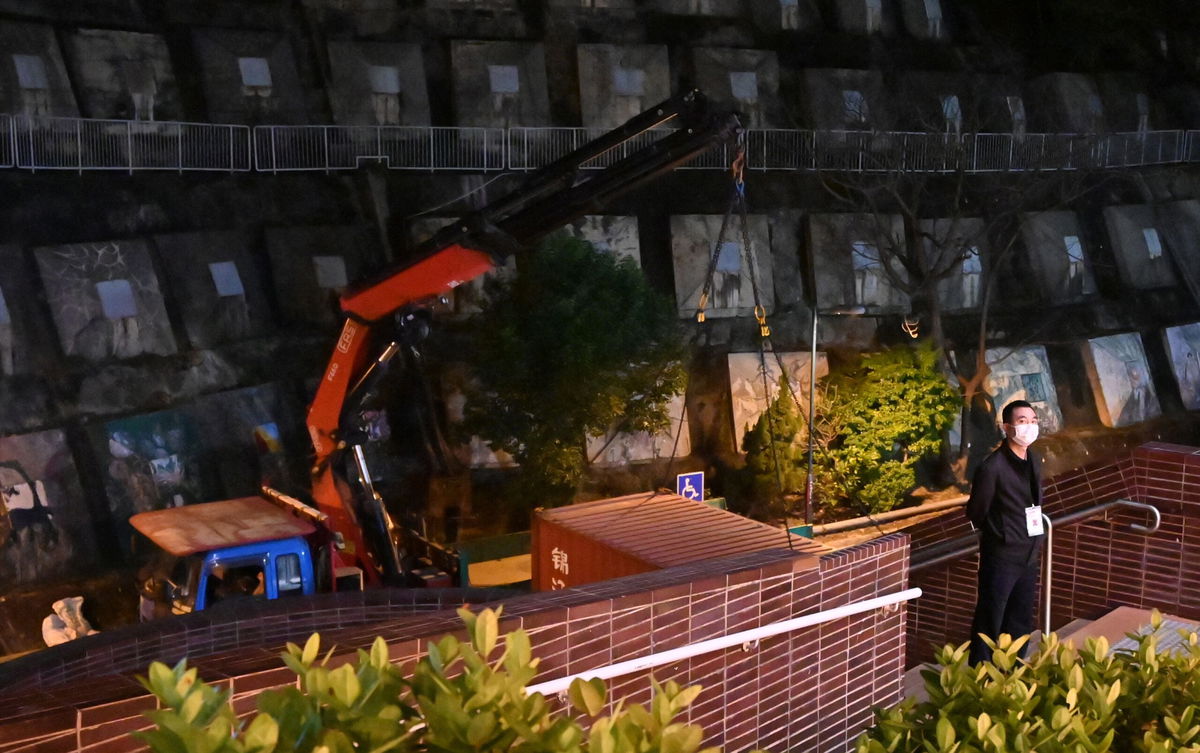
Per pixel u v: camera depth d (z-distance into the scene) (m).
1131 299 40.28
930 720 3.39
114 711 3.40
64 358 23.39
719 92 33.66
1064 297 38.91
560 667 4.66
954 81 38.00
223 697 2.13
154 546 14.09
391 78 29.17
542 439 25.23
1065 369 38.28
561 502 26.12
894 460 32.22
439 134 29.50
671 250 31.84
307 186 27.50
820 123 35.19
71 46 24.78
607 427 25.73
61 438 22.98
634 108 32.47
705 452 31.97
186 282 25.36
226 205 26.31
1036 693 3.54
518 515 28.81
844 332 34.56
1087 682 3.53
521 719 2.22
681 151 14.61
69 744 3.33
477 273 16.08
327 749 1.98
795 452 30.75
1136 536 9.23
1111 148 40.47
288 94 27.75
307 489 26.17
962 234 37.03
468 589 9.52
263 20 27.69
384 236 28.23
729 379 32.31
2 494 21.95
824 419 31.42
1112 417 38.53
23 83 23.86
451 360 28.44
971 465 35.06
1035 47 40.41
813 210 34.59
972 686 3.47
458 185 29.41
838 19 36.09
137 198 25.02
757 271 33.28
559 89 31.62
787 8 35.19
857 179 35.09
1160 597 9.15
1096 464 9.35
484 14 30.61
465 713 2.15
